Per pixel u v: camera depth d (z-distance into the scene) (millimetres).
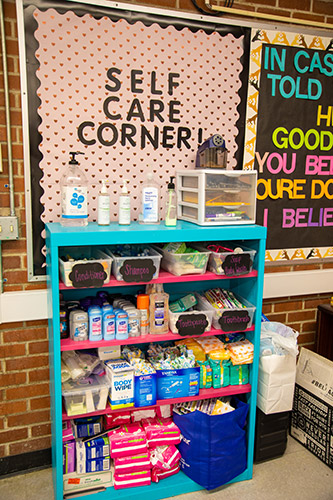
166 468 1955
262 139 2336
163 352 2111
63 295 2053
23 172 1953
